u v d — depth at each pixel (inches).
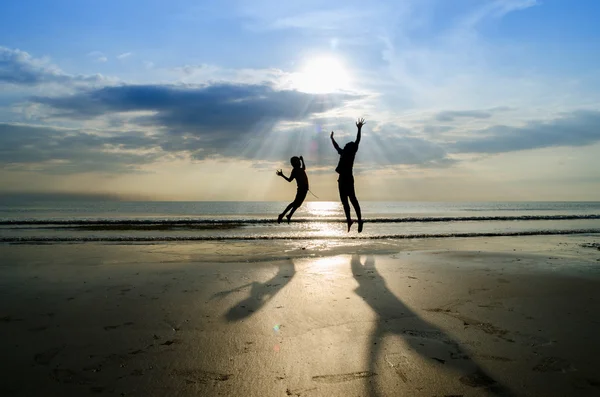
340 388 104.0
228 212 1959.9
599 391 101.9
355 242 457.1
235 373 113.2
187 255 340.2
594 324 158.4
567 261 311.6
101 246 405.1
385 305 184.1
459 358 123.9
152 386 105.0
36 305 183.8
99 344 135.6
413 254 347.6
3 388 103.2
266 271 264.4
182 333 146.6
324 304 185.2
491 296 201.9
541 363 120.0
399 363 120.0
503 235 553.0
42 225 756.0
